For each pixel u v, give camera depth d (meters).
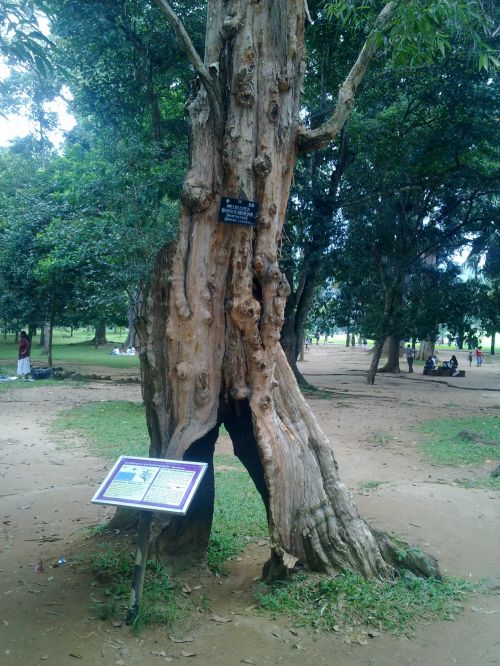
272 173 5.02
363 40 16.64
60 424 13.30
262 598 4.72
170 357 5.08
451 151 19.00
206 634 4.25
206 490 5.57
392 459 10.87
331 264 22.48
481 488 8.53
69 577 5.01
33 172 31.12
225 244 5.07
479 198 23.98
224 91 5.05
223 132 5.03
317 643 4.18
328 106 17.12
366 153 18.64
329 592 4.69
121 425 13.17
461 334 25.92
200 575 5.24
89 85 16.17
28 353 23.61
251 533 6.57
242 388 5.09
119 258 13.85
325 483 5.26
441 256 25.89
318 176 19.83
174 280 5.06
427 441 12.60
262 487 5.55
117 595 4.62
